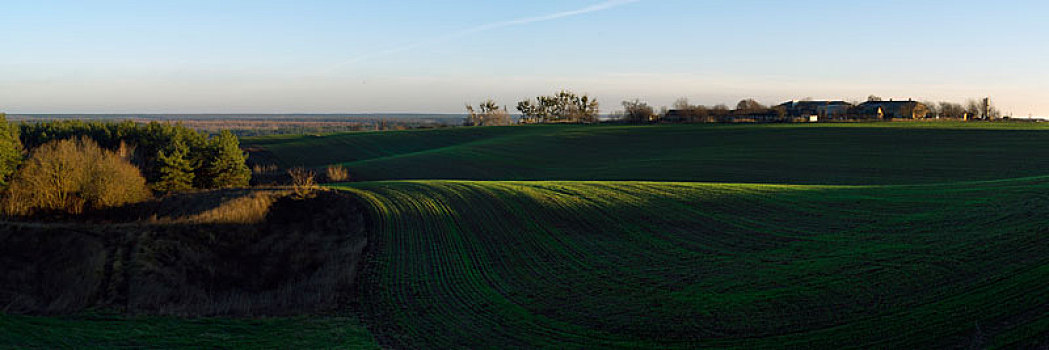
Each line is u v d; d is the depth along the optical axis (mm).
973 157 52156
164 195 46875
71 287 22844
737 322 16406
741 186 36281
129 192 41938
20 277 23812
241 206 36656
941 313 14852
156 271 25188
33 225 28516
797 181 46438
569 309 18906
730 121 100562
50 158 39875
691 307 17844
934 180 43469
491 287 21750
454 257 25859
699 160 59906
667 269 21828
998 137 63000
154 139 63562
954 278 16781
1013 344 12750
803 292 17719
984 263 17422
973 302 15039
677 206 31125
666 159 62625
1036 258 16969
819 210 27688
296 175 59062
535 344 16516
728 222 27344
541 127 108812
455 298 20906
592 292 20234
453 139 98250
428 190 40781
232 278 26234
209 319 19234
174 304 21672
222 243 30484
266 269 27375
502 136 97188
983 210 23797
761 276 19672
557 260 24281
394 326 18688
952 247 19391
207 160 54031
